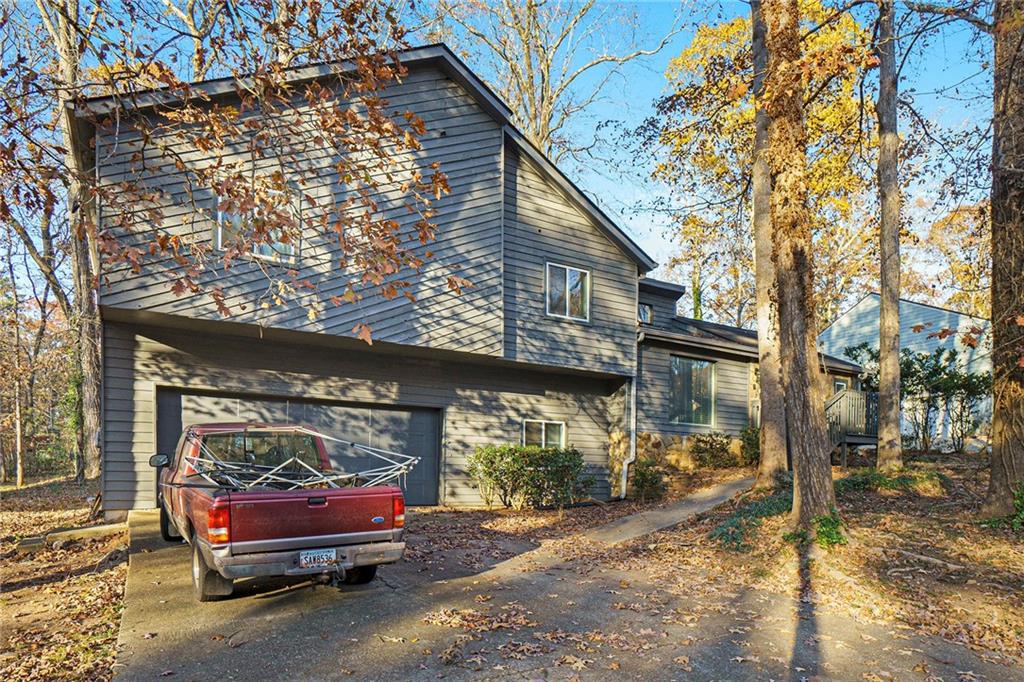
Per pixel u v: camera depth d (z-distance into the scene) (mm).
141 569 7590
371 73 6977
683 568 8625
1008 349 8938
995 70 9148
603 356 15930
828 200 22641
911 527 9281
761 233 14812
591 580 8008
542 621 6297
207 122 6773
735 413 19797
